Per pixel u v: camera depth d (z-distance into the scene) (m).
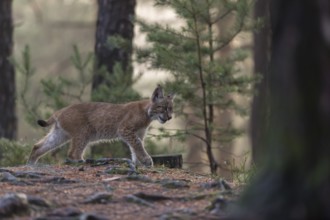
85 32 46.25
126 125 14.17
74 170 10.76
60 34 45.72
